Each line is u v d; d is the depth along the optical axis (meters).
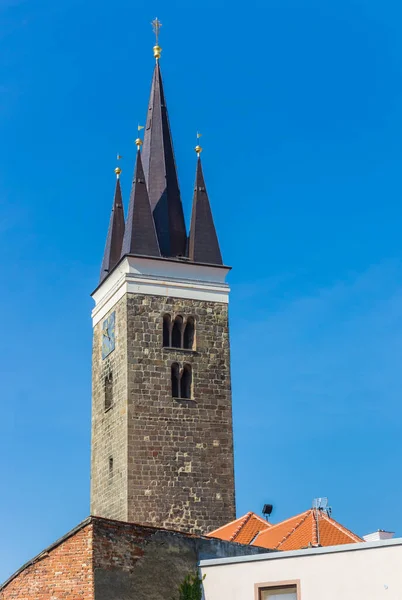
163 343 76.56
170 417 75.00
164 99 86.19
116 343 77.25
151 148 84.00
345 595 36.38
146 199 79.62
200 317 78.00
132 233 78.19
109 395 77.75
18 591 39.56
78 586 37.88
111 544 38.56
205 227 80.38
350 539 58.16
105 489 76.06
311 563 37.53
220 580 39.53
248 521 67.50
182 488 73.75
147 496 72.88
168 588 39.44
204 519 73.69
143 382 75.19
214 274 79.25
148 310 76.75
